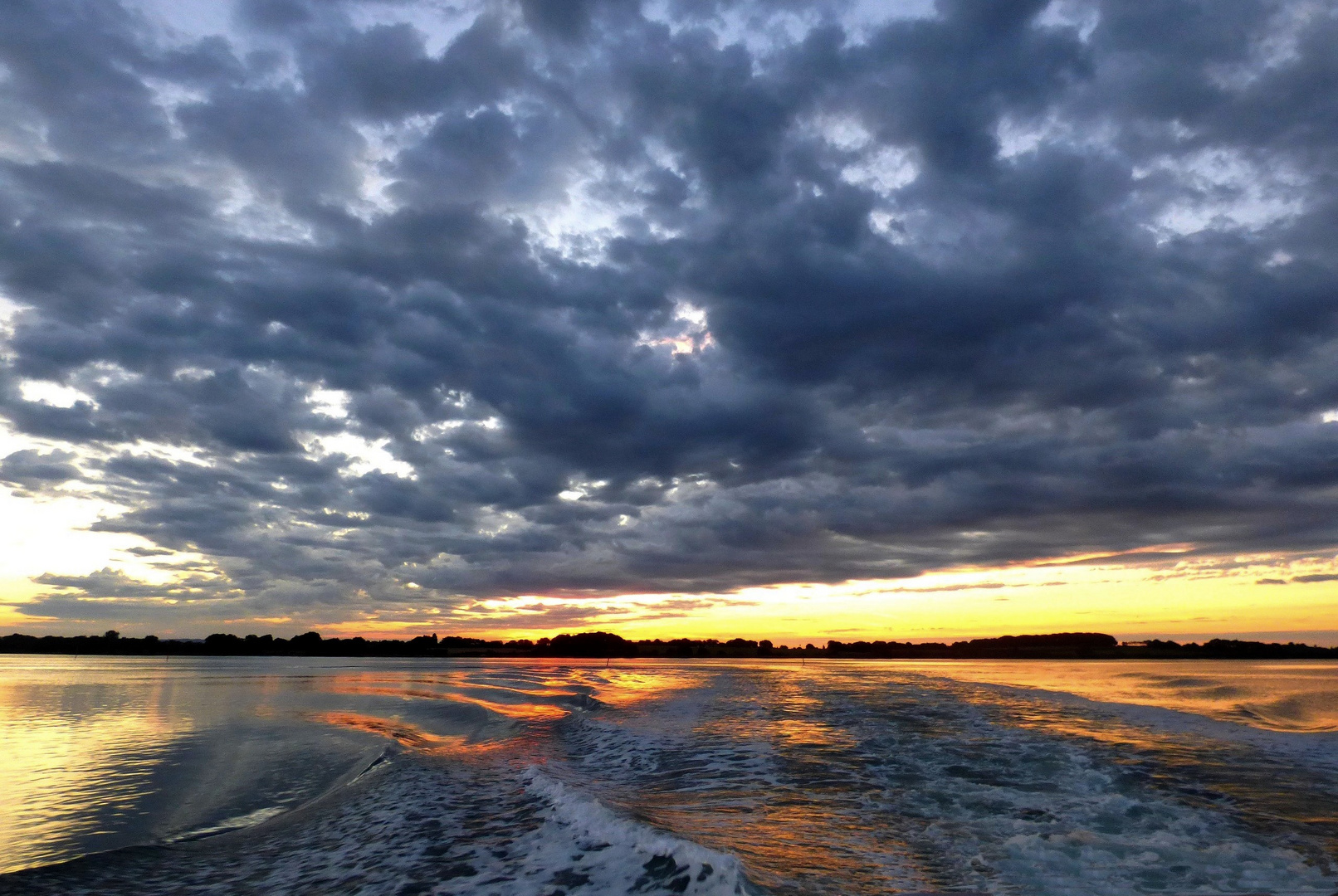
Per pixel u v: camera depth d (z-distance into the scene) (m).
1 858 8.58
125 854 8.46
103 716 21.55
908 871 6.92
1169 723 16.36
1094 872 6.91
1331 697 22.12
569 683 34.25
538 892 6.49
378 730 18.83
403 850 8.06
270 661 66.19
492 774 12.41
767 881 6.41
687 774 12.22
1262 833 8.15
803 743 14.91
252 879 7.41
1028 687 26.64
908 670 42.34
